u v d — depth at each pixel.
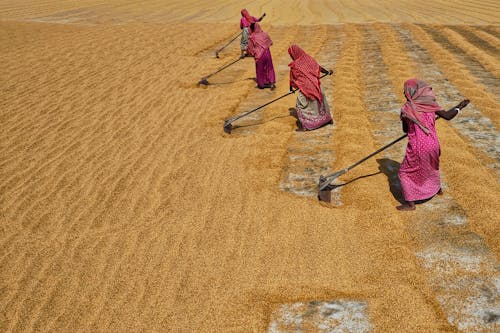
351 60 14.11
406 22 21.17
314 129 9.19
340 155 7.92
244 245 5.81
